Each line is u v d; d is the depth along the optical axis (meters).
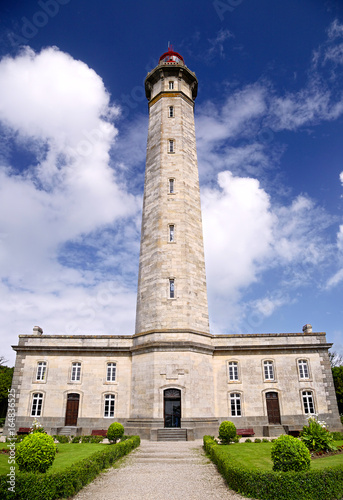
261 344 32.44
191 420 26.88
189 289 31.05
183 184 34.97
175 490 13.56
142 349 29.81
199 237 34.44
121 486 14.12
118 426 23.75
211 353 31.14
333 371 49.91
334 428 30.12
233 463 14.55
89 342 32.66
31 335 33.03
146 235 34.31
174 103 39.22
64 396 31.16
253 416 30.45
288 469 13.48
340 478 12.98
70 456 18.84
